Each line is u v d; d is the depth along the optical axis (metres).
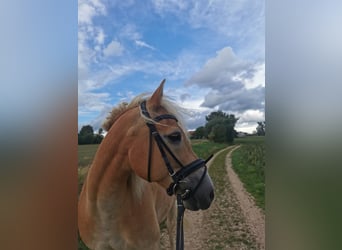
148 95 1.55
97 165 1.41
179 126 1.33
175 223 2.49
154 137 1.30
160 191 2.00
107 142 1.41
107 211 1.41
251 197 2.72
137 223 1.48
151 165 1.30
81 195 1.62
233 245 2.44
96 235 1.49
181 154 1.29
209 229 2.62
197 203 1.30
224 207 2.78
